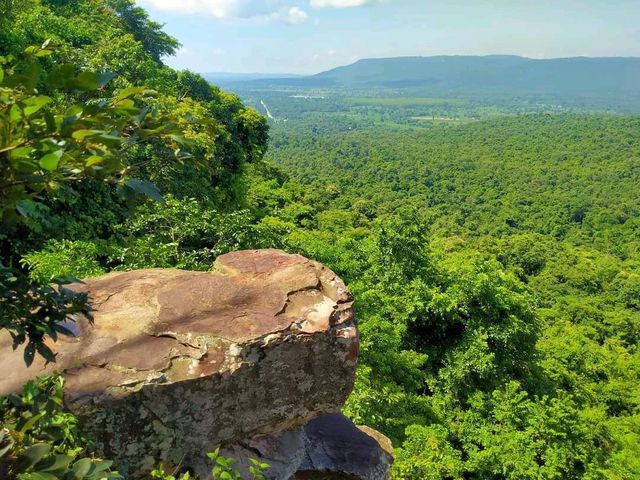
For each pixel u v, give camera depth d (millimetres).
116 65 17953
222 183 25984
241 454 3779
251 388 3654
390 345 12289
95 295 4133
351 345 3951
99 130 1776
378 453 4473
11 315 2197
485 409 12078
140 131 2057
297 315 3916
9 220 1854
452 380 12914
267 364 3672
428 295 14125
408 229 15352
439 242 56312
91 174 1873
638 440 15680
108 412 3289
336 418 4750
